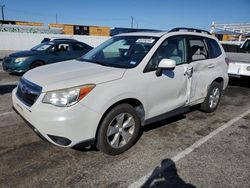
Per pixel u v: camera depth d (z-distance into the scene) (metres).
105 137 3.26
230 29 13.70
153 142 3.93
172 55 4.16
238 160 3.47
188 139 4.10
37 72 3.59
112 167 3.18
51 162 3.24
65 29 31.19
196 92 4.75
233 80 9.89
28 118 3.13
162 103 3.98
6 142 3.74
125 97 3.35
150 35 4.21
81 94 2.96
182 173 3.12
